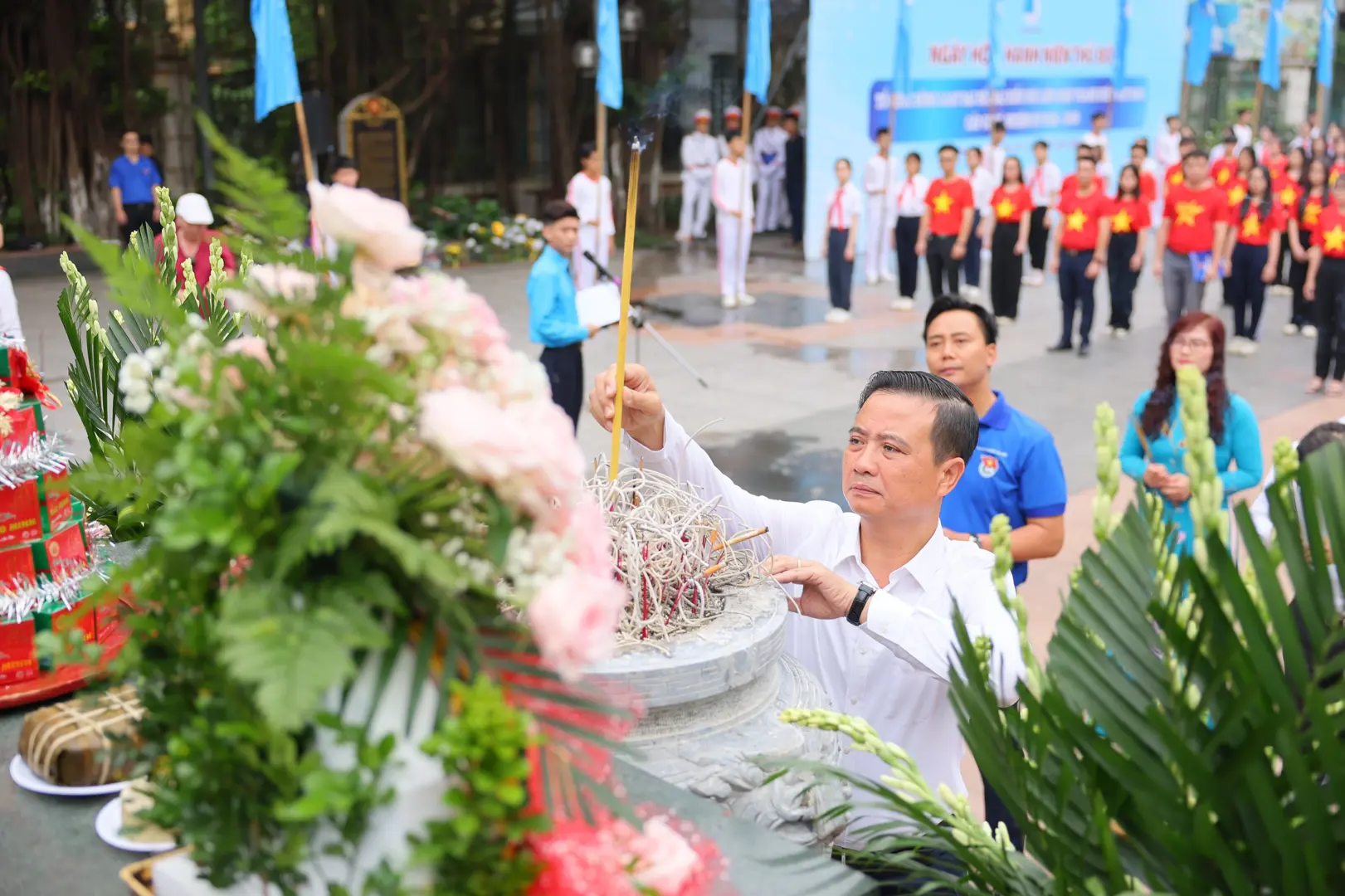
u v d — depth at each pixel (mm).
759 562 1695
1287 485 938
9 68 12406
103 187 12977
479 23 15391
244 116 13711
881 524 1934
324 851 863
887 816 1835
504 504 878
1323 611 894
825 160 13156
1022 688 949
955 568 1908
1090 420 6973
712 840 1236
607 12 9805
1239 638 875
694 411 7008
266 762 858
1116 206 9359
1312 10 20000
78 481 950
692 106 15258
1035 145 12250
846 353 8727
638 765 1369
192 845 1026
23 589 1597
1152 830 899
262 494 818
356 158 13336
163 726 944
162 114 13297
